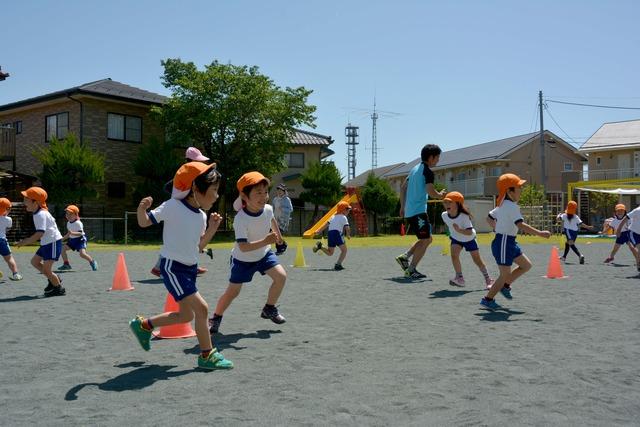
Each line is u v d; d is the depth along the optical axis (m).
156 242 25.98
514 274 7.18
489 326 5.81
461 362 4.34
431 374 4.00
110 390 3.69
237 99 29.55
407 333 5.46
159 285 9.58
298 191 41.59
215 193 4.54
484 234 37.75
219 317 5.60
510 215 6.84
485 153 47.12
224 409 3.29
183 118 29.22
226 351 4.77
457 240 9.05
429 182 10.23
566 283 9.66
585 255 17.08
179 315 4.44
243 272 5.60
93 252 18.69
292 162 42.16
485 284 9.45
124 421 3.10
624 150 42.59
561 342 5.04
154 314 6.70
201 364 4.23
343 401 3.41
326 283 9.75
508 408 3.27
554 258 10.68
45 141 30.19
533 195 38.88
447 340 5.14
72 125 28.86
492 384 3.75
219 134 30.75
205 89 29.25
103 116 29.17
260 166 31.78
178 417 3.15
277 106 31.06
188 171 4.41
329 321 6.14
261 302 7.54
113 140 29.55
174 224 4.37
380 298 7.90
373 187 41.09
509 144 46.56
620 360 4.40
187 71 30.03
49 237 8.20
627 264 13.74
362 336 5.34
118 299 7.93
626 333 5.44
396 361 4.38
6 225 10.33
